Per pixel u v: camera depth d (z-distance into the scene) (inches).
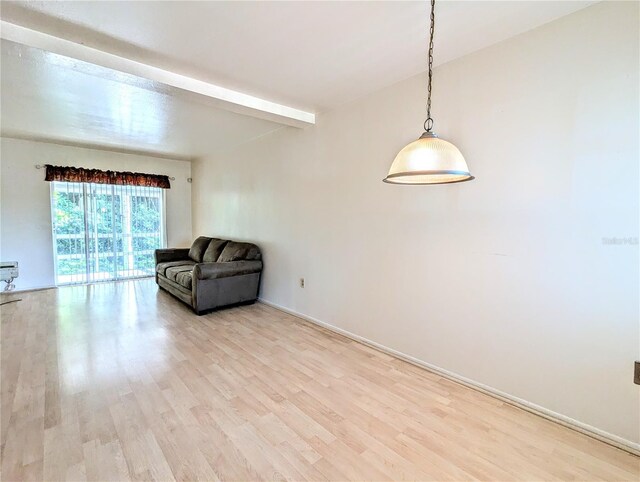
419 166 59.4
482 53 90.6
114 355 114.7
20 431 73.9
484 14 75.6
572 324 78.1
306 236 156.0
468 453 69.6
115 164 234.4
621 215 70.8
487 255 91.8
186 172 271.0
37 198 207.0
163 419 79.6
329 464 66.2
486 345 93.2
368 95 122.7
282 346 125.1
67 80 112.8
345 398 90.1
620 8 69.3
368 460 67.4
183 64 100.9
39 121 160.2
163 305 178.4
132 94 125.1
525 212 84.3
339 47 90.4
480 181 92.4
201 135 185.2
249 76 108.0
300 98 127.4
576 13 74.6
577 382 77.9
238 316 161.6
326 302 146.2
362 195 127.3
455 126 97.0
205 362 110.6
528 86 82.5
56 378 98.2
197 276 158.6
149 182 246.8
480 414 83.3
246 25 80.3
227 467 64.9
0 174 194.7
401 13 75.2
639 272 69.1
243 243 188.1
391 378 101.6
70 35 85.6
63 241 218.1
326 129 141.9
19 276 203.5
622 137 70.1
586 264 75.6
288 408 85.0
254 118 153.5
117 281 238.2
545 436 75.2
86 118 155.1
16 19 78.7
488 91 89.7
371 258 125.0
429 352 107.3
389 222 117.6
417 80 106.3
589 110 74.0
